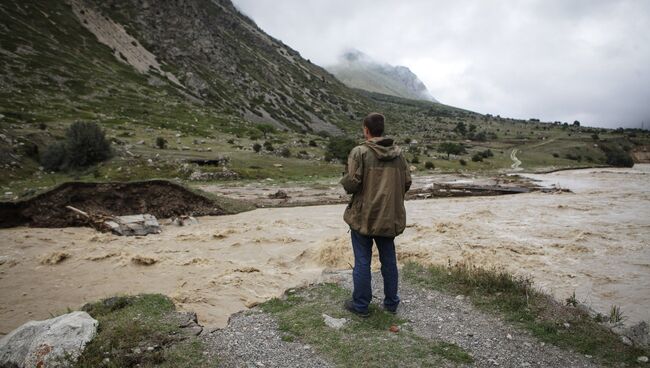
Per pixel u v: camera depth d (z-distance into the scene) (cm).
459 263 1053
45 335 464
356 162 516
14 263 1150
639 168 10050
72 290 932
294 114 16562
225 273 1019
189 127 9012
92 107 9044
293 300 626
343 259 1164
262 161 5762
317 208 2506
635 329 531
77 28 13438
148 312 558
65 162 4506
